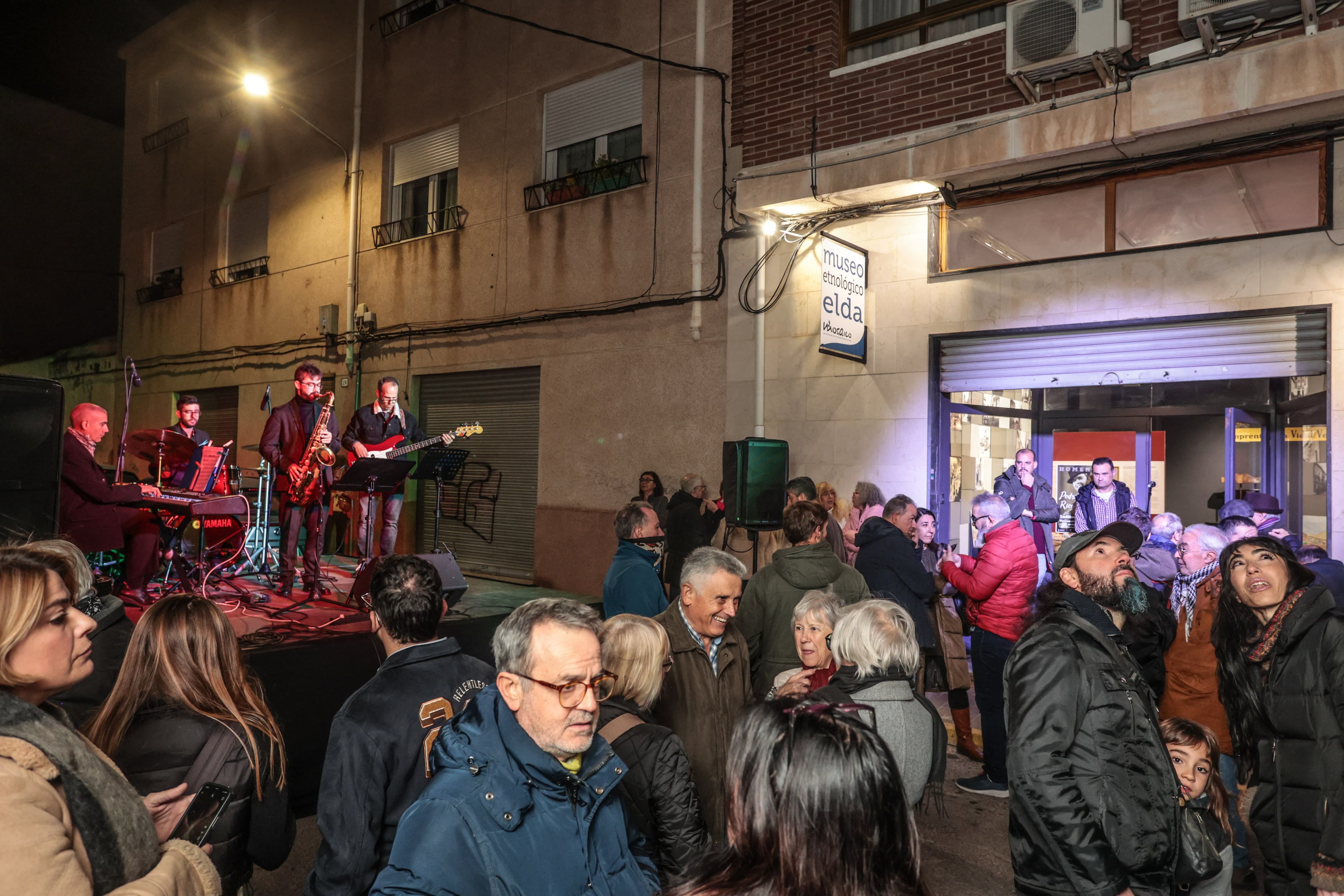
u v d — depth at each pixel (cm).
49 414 428
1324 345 579
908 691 258
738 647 321
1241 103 561
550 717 167
